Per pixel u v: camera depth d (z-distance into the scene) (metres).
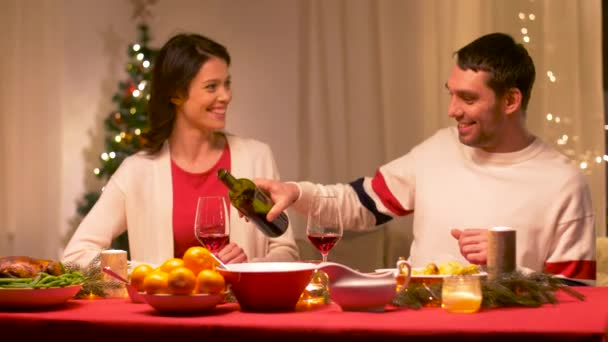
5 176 6.66
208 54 3.82
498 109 3.40
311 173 6.36
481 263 2.88
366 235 5.20
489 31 5.85
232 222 3.89
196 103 3.81
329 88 6.32
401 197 3.82
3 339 2.20
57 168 6.66
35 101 6.64
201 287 2.24
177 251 3.88
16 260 2.53
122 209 3.94
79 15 6.82
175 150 3.98
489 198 3.51
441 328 1.93
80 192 6.83
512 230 2.61
